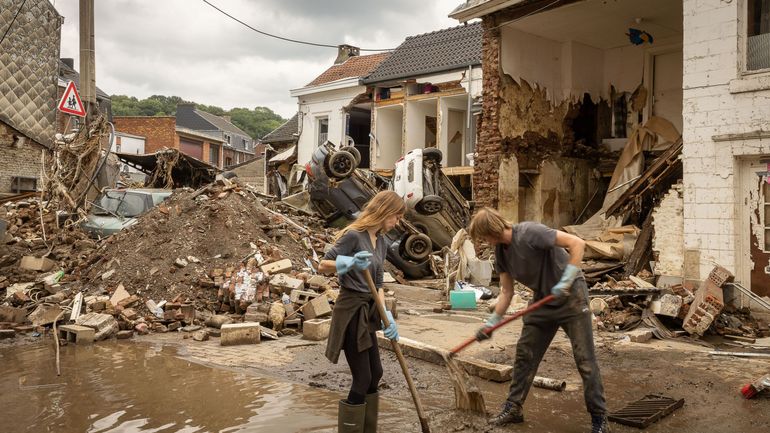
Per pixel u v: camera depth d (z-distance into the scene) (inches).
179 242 354.9
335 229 543.2
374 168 875.4
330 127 955.3
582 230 460.8
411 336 284.4
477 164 524.1
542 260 154.3
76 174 504.1
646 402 183.5
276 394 191.6
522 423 165.6
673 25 524.4
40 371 219.8
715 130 337.7
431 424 165.2
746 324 310.7
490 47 515.2
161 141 1822.1
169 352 251.6
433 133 863.7
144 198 514.3
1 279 353.7
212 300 325.1
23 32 642.2
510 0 487.2
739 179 334.3
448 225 520.1
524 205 549.6
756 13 333.7
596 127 600.4
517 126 525.0
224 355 245.9
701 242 342.0
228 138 2476.6
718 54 337.1
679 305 304.3
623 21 517.0
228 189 406.6
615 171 517.0
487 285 442.3
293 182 811.4
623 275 387.5
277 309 296.7
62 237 446.0
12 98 634.8
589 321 153.7
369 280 139.8
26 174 656.4
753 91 323.6
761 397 190.2
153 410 175.6
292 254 377.4
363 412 145.3
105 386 200.7
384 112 888.9
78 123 552.4
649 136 514.9
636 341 278.5
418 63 830.5
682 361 240.5
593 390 152.1
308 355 245.8
